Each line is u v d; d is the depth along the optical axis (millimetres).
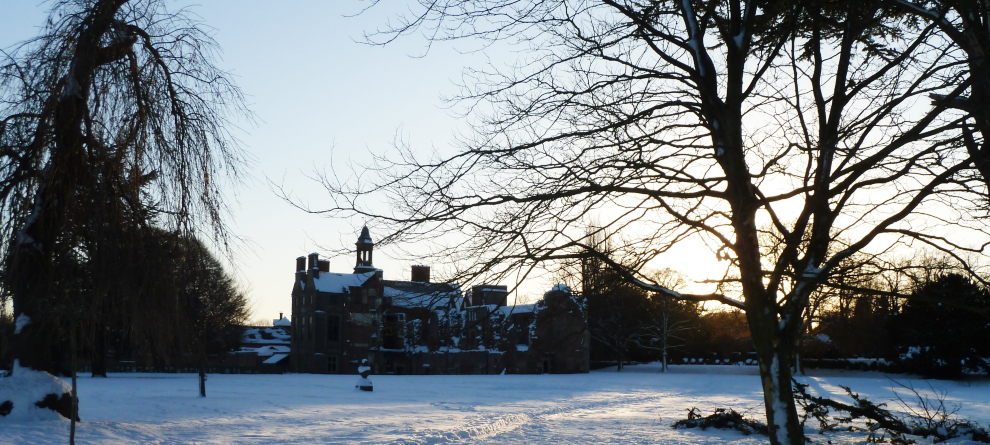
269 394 34594
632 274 10203
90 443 14930
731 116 9648
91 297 15633
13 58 15758
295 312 87875
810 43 11180
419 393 37781
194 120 16688
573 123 10344
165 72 16781
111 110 16000
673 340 84312
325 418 22172
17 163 15914
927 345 53344
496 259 9602
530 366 78250
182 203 16391
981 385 47781
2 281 15555
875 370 61844
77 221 15703
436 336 89688
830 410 23781
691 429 20125
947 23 9852
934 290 10422
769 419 9312
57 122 15445
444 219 9625
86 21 16125
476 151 9875
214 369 74750
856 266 9305
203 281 17844
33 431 15875
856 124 9305
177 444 15547
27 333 17062
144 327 16562
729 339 81812
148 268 16172
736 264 9961
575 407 29422
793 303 9391
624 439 17969
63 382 17953
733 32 10438
